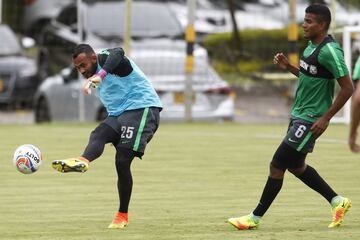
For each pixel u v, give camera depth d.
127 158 26.75
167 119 61.72
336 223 26.22
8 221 27.72
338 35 63.75
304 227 26.23
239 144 50.03
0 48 78.00
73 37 77.88
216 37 83.38
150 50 68.44
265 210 25.98
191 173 39.00
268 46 81.44
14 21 93.50
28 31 92.69
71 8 79.56
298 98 26.14
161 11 76.38
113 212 29.41
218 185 35.53
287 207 30.02
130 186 26.69
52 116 66.50
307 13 25.62
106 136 26.67
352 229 25.81
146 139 27.00
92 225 26.89
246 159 43.59
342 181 36.09
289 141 25.98
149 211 29.53
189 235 24.89
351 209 29.52
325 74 25.55
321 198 31.91
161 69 63.72
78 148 48.12
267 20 90.75
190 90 61.59
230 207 30.27
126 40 62.75
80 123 63.34
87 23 74.25
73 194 33.44
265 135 55.38
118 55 26.23
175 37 74.56
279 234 24.97
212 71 63.44
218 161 42.94
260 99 79.75
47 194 33.44
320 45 25.53
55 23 80.75
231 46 82.56
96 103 63.44
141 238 24.41
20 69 76.19
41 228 26.36
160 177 37.84
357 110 24.36
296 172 26.58
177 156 44.88
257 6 92.19
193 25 61.34
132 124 26.81
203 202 31.44
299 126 25.88
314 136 25.92
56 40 79.06
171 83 61.88
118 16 74.75
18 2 93.69
